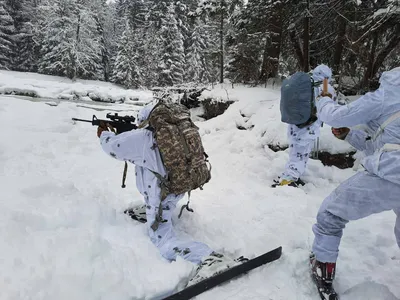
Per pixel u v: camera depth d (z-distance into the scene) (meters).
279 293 2.51
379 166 2.01
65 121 7.52
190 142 2.88
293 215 3.72
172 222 3.50
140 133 2.91
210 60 10.39
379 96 2.03
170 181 2.84
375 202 2.11
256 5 9.01
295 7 8.44
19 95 13.07
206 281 2.46
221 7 9.61
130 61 36.19
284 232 3.32
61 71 38.78
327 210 2.35
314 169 5.30
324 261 2.41
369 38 7.75
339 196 2.26
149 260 2.78
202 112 8.86
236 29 9.66
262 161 5.67
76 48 38.06
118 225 3.31
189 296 2.40
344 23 8.02
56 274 2.30
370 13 7.44
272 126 6.29
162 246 2.91
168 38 35.06
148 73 34.69
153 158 2.88
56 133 6.52
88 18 39.53
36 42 41.56
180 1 37.31
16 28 42.69
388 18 6.55
